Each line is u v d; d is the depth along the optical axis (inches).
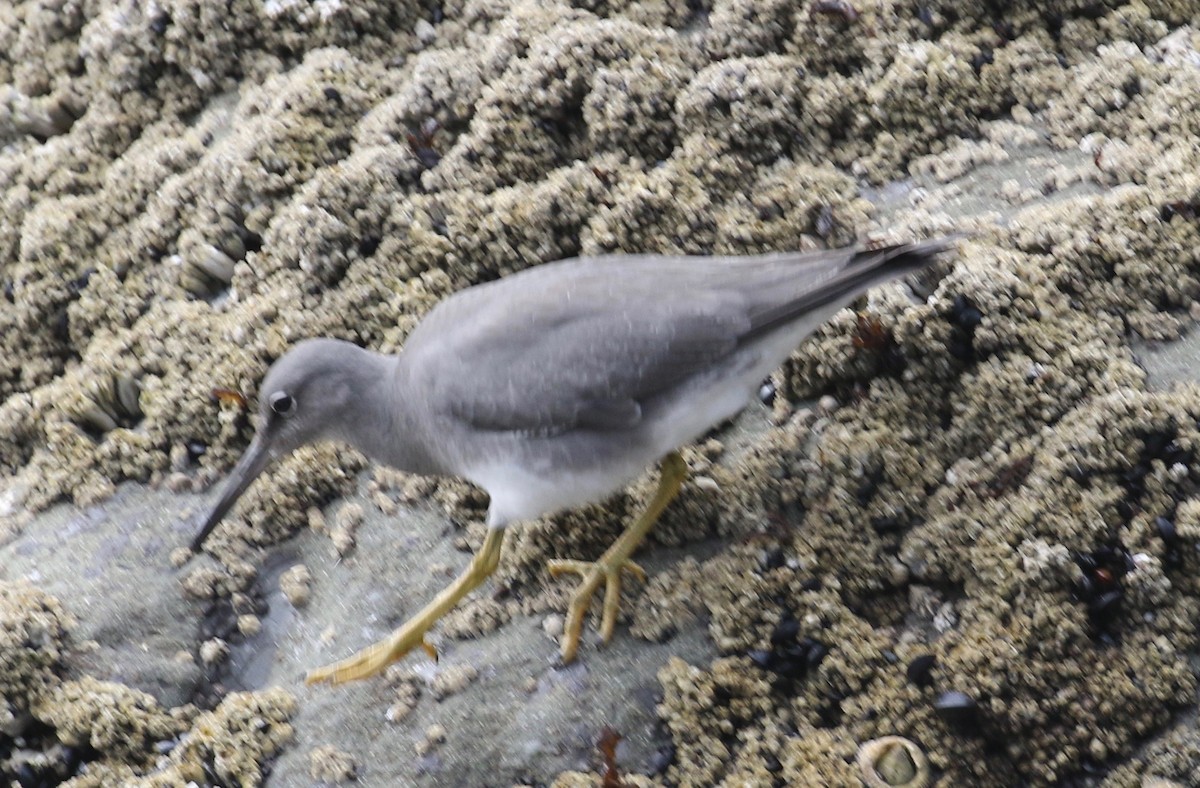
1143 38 493.7
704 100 479.8
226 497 430.3
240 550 449.4
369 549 445.4
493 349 398.9
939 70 484.4
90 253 514.6
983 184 469.4
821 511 419.2
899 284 435.2
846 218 468.8
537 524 433.4
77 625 432.8
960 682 388.5
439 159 496.7
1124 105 475.2
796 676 399.5
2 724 418.0
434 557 440.8
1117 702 386.0
